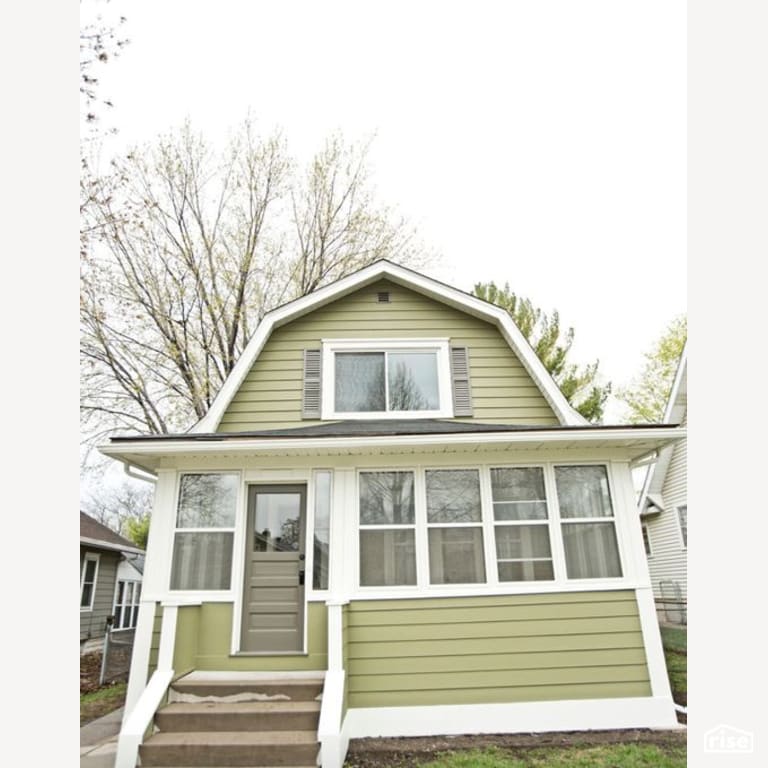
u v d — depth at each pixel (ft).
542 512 21.79
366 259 59.52
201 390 52.54
